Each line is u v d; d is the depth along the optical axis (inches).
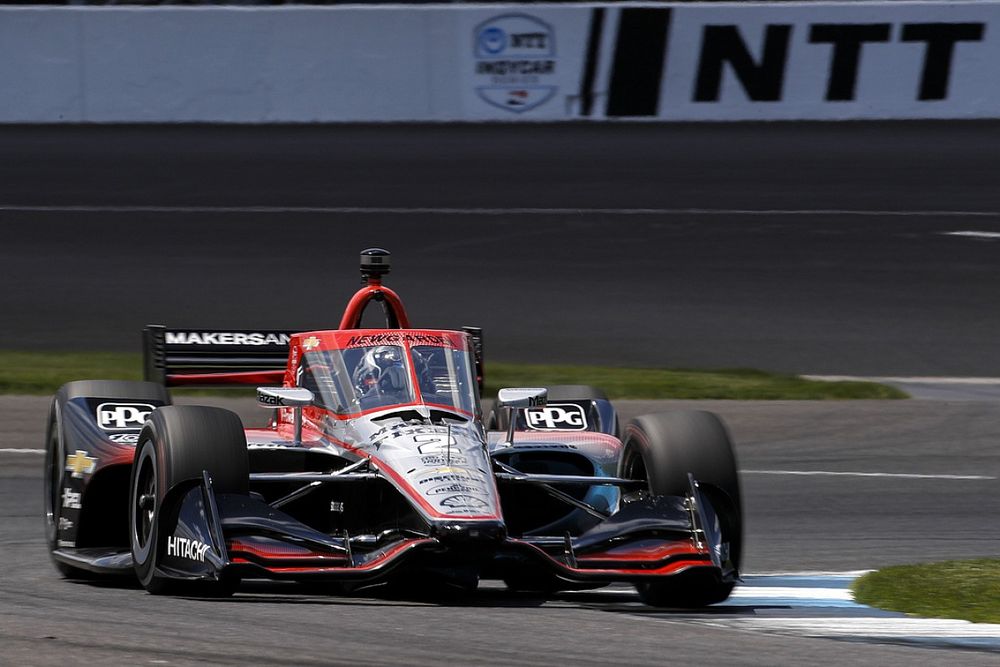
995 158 3371.1
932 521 1248.2
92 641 677.9
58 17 3725.4
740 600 893.2
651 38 3718.0
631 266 2588.6
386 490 847.7
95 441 960.3
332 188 3134.8
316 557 792.3
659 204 3021.7
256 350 1144.2
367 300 1055.6
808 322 2256.4
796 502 1320.1
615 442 1005.8
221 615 758.5
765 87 3720.5
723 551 843.4
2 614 767.7
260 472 938.1
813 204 3021.7
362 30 3730.3
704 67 3722.9
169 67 3740.2
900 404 1761.8
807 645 717.9
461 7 3732.8
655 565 824.9
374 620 754.2
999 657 695.7
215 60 3737.7
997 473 1446.9
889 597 892.6
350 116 3754.9
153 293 2381.9
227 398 1758.1
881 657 687.7
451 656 661.3
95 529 967.0
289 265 2568.9
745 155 3412.9
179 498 804.6
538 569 836.6
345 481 836.0
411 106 3752.5
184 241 2731.3
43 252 2647.6
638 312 2299.5
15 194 3073.3
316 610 786.2
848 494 1353.3
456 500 790.5
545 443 973.2
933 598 883.4
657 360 2025.1
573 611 818.8
